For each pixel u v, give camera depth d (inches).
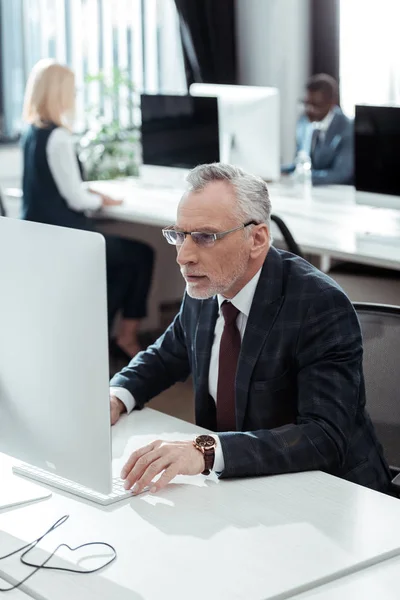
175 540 69.7
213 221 85.3
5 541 70.2
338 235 175.9
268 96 219.1
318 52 281.6
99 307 67.7
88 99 266.8
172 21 273.1
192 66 272.2
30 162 205.3
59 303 70.1
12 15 254.7
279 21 281.1
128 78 268.4
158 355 102.7
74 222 206.2
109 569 65.7
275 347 89.9
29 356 73.1
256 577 64.2
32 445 75.0
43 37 258.5
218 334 95.1
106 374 68.4
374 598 62.2
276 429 84.3
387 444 96.9
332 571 65.0
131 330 219.9
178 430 93.0
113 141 254.7
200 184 86.7
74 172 204.1
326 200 209.6
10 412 76.1
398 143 176.4
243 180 87.4
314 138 247.0
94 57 264.5
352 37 273.3
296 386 91.5
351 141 240.5
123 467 79.4
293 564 65.9
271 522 72.4
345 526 71.8
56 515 74.4
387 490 92.0
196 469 79.1
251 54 284.2
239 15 281.6
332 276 169.3
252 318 90.5
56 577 64.9
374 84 270.7
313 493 77.9
